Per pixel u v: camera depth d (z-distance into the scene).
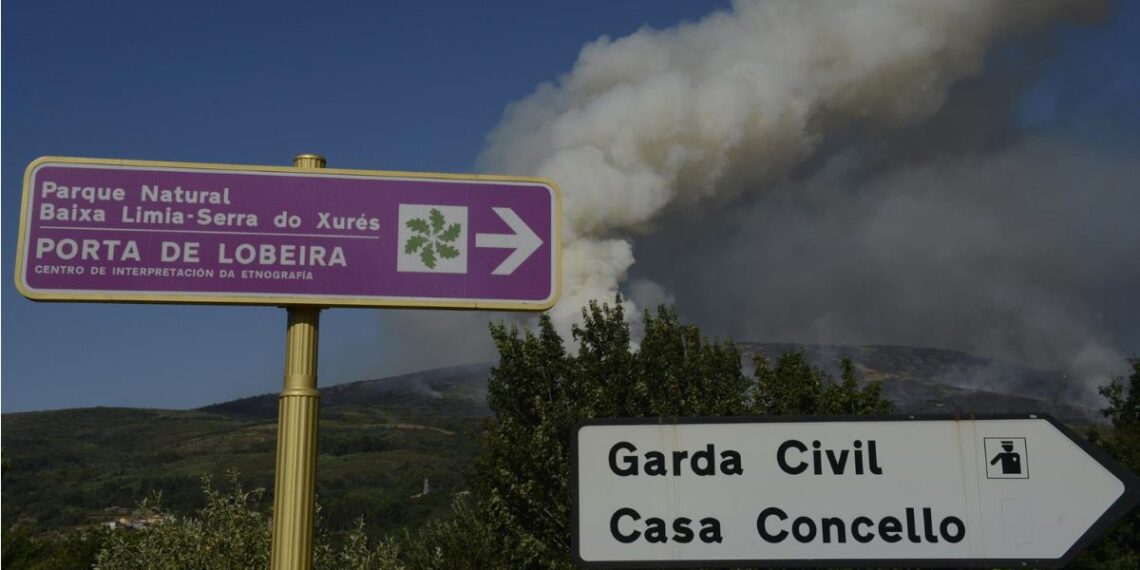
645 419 4.09
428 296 4.61
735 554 3.96
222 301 4.48
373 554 15.28
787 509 4.00
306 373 4.53
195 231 4.53
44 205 4.48
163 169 4.58
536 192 4.82
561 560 16.67
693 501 4.02
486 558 22.47
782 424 4.07
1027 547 3.92
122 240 4.48
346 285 4.57
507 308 4.68
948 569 3.93
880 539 3.96
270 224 4.58
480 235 4.73
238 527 13.77
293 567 4.27
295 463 4.39
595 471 4.05
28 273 4.39
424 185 4.75
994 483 3.98
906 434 4.06
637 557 3.96
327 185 4.66
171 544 13.54
